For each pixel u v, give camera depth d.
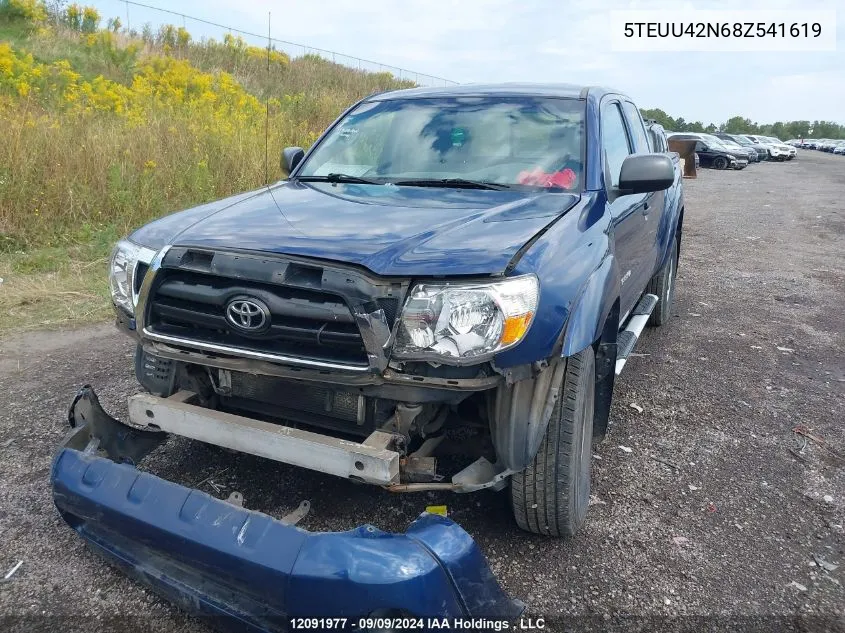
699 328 6.09
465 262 2.22
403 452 2.35
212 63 21.11
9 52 12.57
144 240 2.69
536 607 2.51
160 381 2.86
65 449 2.53
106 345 5.13
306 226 2.61
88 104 11.07
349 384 2.25
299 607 1.94
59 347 5.06
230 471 3.31
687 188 20.56
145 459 3.39
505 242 2.40
